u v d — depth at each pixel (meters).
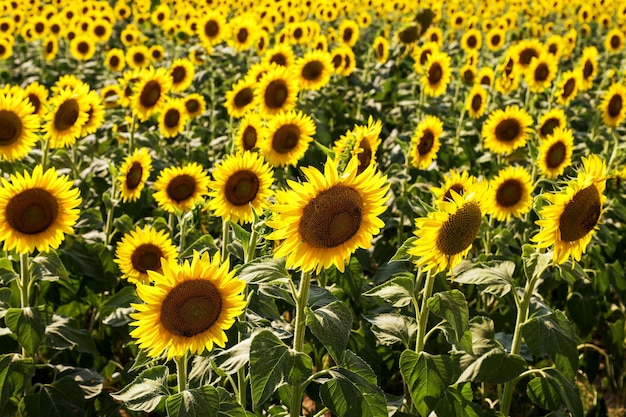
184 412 3.01
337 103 9.58
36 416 4.25
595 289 6.14
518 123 7.02
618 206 6.61
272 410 3.95
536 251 3.89
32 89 6.63
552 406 3.81
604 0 22.80
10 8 19.83
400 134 8.58
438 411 3.68
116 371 5.87
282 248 2.96
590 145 8.45
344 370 3.30
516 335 3.92
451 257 3.29
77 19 16.25
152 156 7.27
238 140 5.82
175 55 14.09
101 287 5.42
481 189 3.35
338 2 19.06
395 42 11.48
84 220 5.81
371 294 3.69
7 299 4.48
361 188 2.96
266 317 4.30
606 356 6.14
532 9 23.62
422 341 3.69
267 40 11.71
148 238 4.43
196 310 3.01
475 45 13.28
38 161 6.11
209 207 4.87
